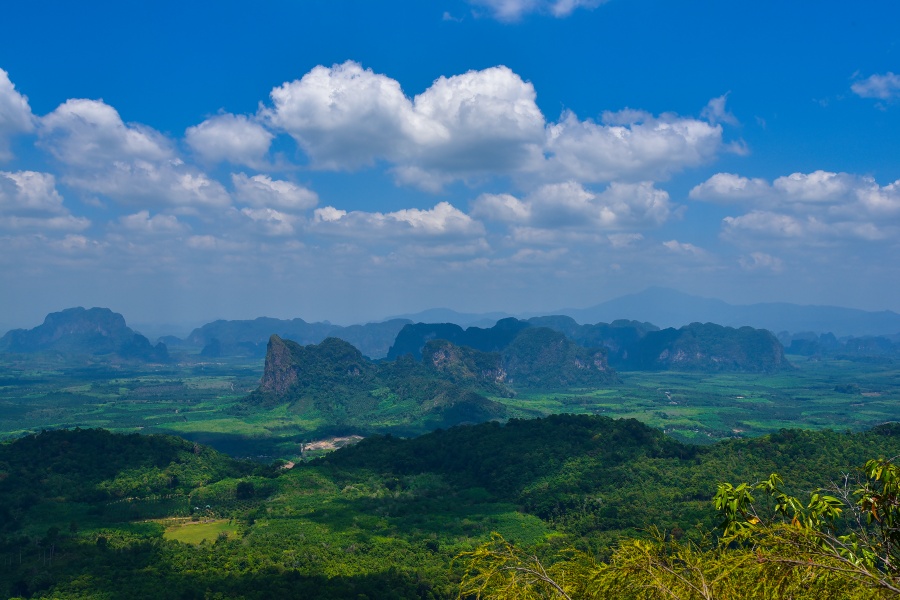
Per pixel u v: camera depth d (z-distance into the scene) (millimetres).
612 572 13188
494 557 15023
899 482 14305
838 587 11961
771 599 12078
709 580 12836
